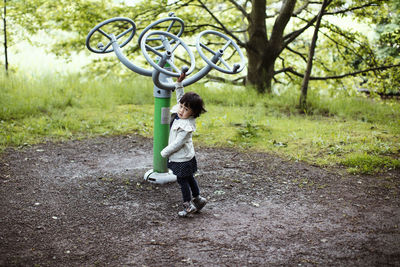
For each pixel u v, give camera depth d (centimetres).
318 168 539
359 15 1146
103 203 420
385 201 428
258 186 477
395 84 1095
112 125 756
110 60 1279
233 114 834
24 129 693
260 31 1095
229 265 302
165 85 447
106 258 310
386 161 541
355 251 322
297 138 669
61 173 510
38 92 891
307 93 988
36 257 307
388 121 798
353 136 672
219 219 387
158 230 361
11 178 481
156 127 480
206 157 590
